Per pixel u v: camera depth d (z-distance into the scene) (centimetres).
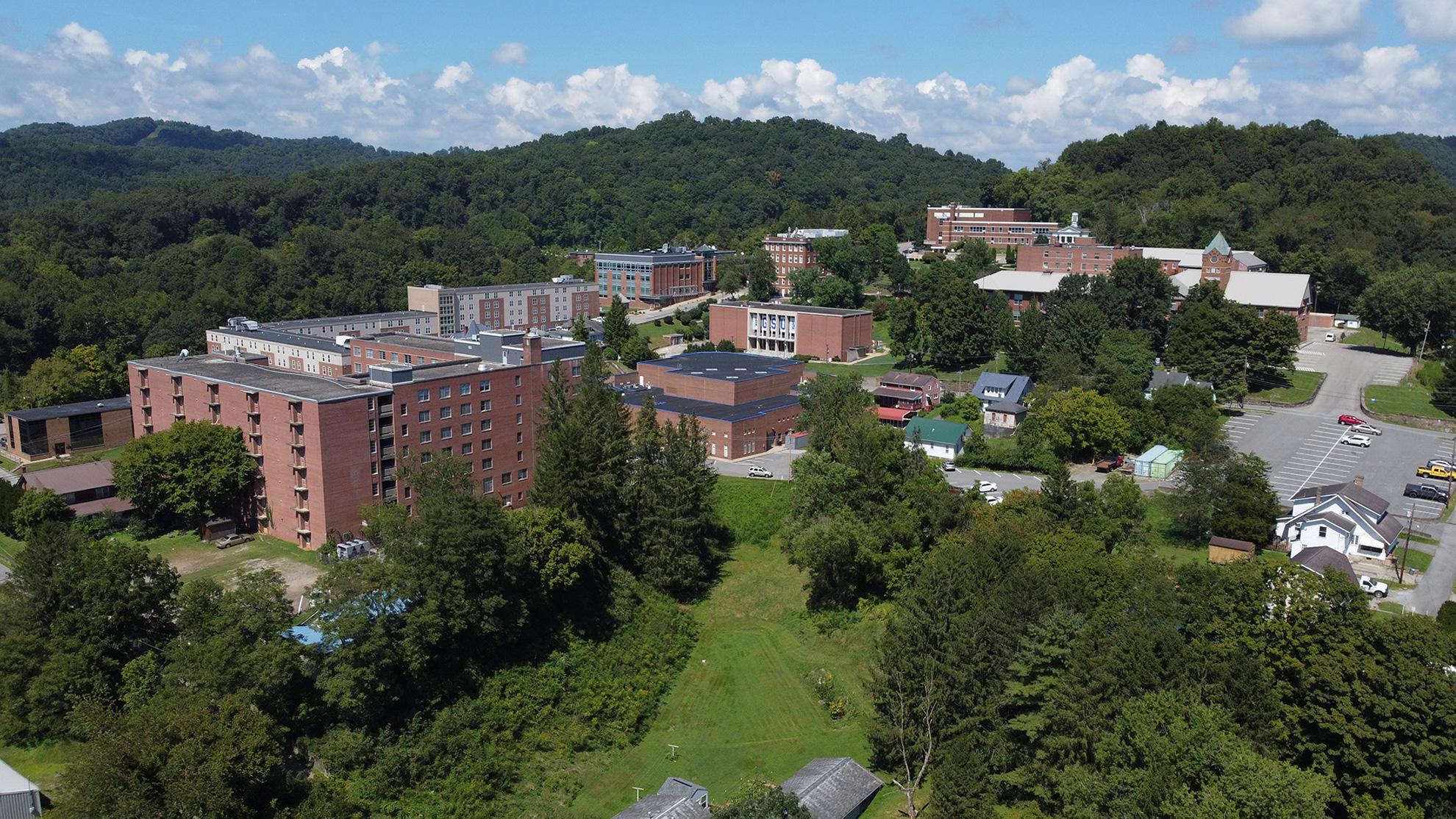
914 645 7750
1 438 16675
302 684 8012
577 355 14825
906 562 10788
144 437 12050
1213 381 17050
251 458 11962
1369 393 17562
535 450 13612
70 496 12756
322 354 18275
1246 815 5609
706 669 10006
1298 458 14325
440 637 8569
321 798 7325
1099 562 8638
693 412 16012
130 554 8600
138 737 6469
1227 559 10538
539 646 9569
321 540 11300
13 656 8000
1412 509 11375
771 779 8075
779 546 12600
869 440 11875
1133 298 19925
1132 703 6475
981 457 14600
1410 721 6316
